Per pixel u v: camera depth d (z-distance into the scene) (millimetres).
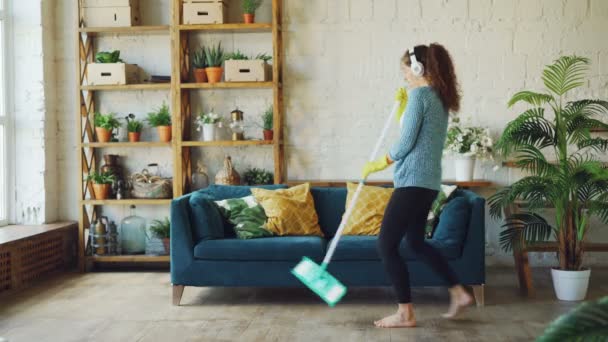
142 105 5641
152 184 5406
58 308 4199
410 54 3551
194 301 4363
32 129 5551
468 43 5301
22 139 5562
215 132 5355
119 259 5367
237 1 5477
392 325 3670
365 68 5391
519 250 4449
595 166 4133
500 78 5289
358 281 4156
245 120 5543
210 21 5254
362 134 5410
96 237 5406
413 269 4121
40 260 5113
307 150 5457
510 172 5316
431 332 3574
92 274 5312
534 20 5254
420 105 3400
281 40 5422
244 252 4188
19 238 4777
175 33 5277
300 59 5426
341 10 5383
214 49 5332
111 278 5145
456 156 5102
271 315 3980
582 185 4293
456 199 4219
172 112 5293
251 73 5219
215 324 3791
